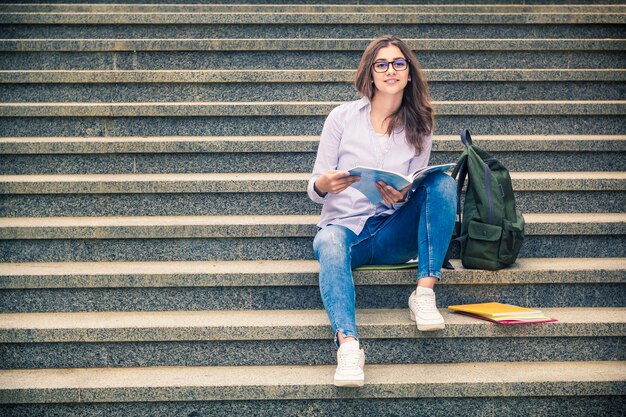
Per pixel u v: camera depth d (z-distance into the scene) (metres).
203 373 3.06
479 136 4.10
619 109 4.18
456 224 3.40
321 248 3.03
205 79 4.41
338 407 2.95
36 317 3.26
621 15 4.92
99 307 3.35
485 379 2.94
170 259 3.56
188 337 3.12
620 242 3.57
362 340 3.11
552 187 3.74
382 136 3.33
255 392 2.92
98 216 3.74
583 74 4.43
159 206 3.75
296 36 4.95
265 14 4.93
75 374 3.06
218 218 3.68
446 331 3.10
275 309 3.36
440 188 3.09
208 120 4.21
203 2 5.46
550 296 3.37
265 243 3.55
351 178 2.99
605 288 3.37
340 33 4.95
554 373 3.01
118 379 3.00
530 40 4.69
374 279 3.28
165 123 4.20
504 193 3.37
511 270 3.33
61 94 4.40
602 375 2.99
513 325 3.11
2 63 4.64
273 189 3.73
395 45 3.21
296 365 3.14
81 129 4.20
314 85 4.44
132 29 4.93
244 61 4.70
